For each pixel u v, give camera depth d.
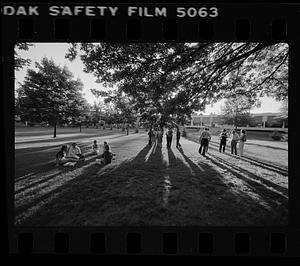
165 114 6.36
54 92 17.75
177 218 3.22
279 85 7.56
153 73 5.59
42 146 11.27
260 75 7.52
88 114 21.42
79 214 3.36
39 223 3.11
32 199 3.96
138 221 3.12
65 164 6.68
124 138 18.00
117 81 5.80
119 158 8.19
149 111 6.59
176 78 5.99
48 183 4.88
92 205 3.69
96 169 6.30
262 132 20.05
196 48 5.20
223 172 5.95
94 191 4.39
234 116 20.89
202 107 6.75
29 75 17.23
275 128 19.12
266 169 6.33
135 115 7.34
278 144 13.27
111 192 4.32
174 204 3.73
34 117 17.50
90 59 5.39
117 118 33.81
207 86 6.64
